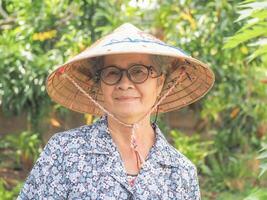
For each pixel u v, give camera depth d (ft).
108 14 15.25
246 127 17.65
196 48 15.67
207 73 7.11
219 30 15.14
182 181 6.77
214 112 17.43
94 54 6.25
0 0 16.20
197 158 17.33
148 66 6.54
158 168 6.70
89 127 6.72
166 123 17.70
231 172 17.51
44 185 6.38
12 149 17.94
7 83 15.37
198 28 15.78
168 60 6.93
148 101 6.62
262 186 17.06
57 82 7.12
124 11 16.08
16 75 15.43
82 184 6.33
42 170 6.41
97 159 6.47
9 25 16.48
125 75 6.49
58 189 6.35
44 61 15.28
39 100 15.81
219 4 15.01
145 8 16.35
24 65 15.38
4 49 15.53
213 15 15.47
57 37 15.72
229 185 17.28
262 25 7.64
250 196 8.11
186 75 7.29
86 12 15.37
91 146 6.51
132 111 6.52
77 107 7.51
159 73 6.73
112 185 6.37
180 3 15.98
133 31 6.66
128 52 6.19
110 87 6.53
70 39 15.44
